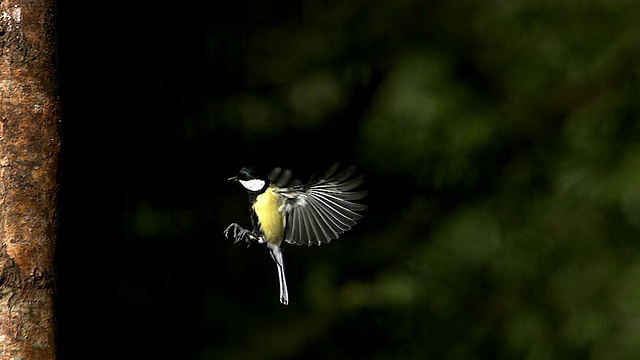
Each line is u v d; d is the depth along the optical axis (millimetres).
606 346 11438
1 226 4145
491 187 12688
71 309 11789
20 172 4191
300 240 6223
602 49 12805
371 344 12172
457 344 12023
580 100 12742
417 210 12797
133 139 12445
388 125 12367
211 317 12133
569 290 11930
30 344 4152
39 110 4266
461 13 13305
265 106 12672
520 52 12984
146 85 12492
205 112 12562
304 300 12391
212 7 12680
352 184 6164
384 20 13227
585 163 12328
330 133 12789
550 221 12297
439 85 12422
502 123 12641
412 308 12273
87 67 12367
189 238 12352
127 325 11930
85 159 12281
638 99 12531
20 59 4242
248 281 12414
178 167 12523
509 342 11914
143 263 12180
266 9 12898
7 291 4125
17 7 4254
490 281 12289
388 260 12625
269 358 12000
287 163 12727
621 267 11883
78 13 12359
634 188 11703
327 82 12820
